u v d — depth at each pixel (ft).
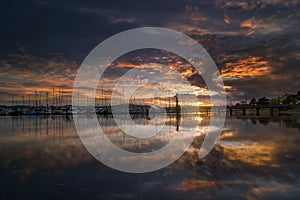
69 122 143.02
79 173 29.09
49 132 82.38
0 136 70.95
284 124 100.78
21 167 32.19
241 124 106.32
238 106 237.86
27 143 55.83
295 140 55.06
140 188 23.54
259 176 27.02
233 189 22.99
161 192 22.43
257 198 20.70
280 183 24.53
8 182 25.63
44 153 42.57
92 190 23.07
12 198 21.17
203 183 24.94
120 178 26.94
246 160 35.19
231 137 61.46
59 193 22.29
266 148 45.03
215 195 21.50
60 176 27.78
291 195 21.25
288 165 31.81
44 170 30.55
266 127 88.38
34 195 21.84
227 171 29.35
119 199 20.81
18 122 144.56
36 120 169.37
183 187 23.76
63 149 46.83
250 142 52.60
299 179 25.77
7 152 43.91
